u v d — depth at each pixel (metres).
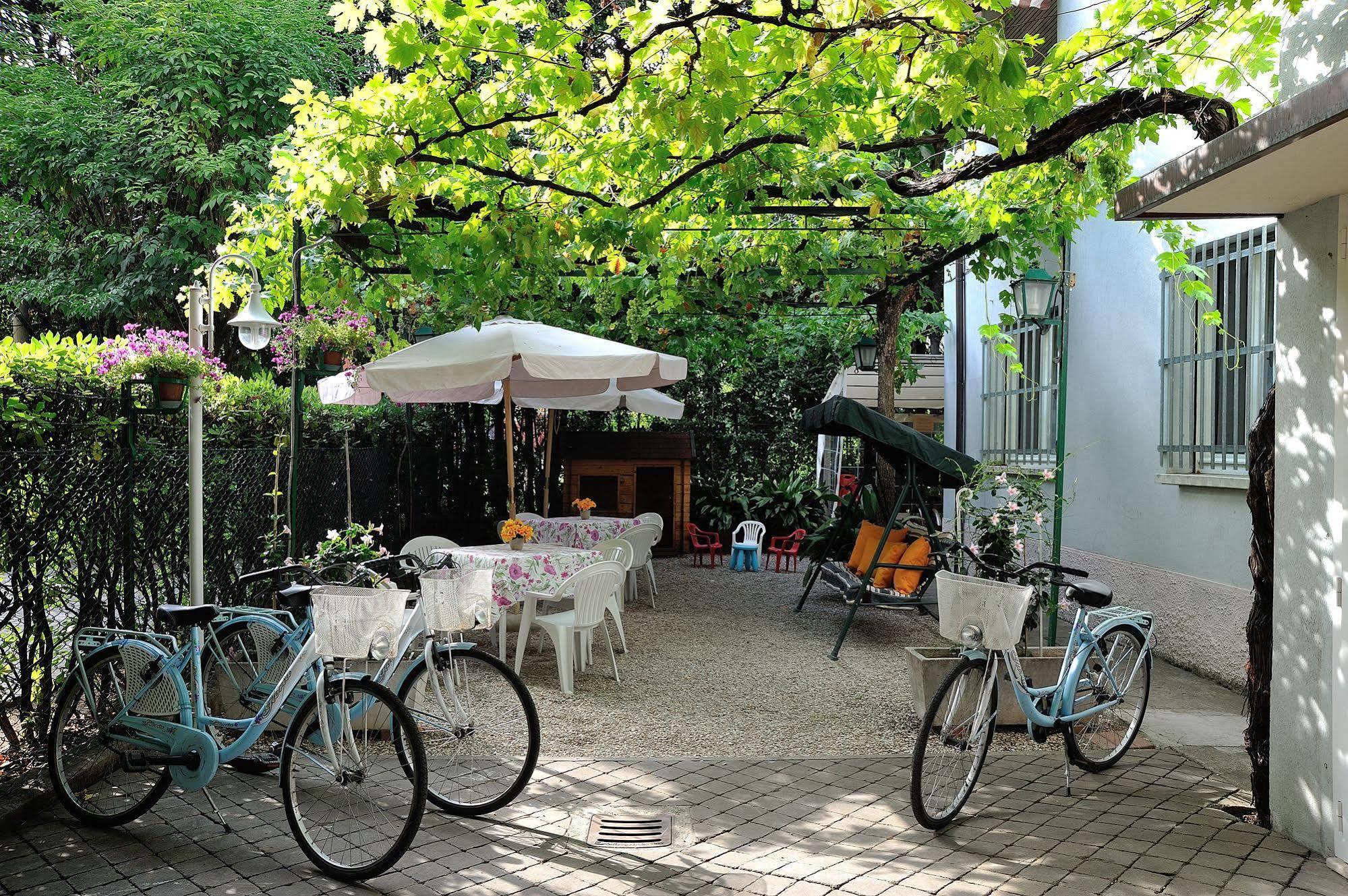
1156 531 8.21
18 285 13.68
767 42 4.44
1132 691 5.64
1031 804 4.65
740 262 8.71
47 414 4.61
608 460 14.88
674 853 4.03
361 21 4.57
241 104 13.17
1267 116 3.24
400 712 3.83
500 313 9.09
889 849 4.09
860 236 8.27
